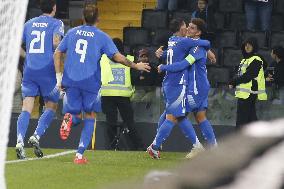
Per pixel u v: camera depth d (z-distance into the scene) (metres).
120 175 26.47
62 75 28.38
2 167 11.97
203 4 46.59
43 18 29.75
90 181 24.95
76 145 39.03
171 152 36.81
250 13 48.00
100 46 27.86
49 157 31.91
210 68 43.28
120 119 39.69
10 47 11.57
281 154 2.94
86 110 28.52
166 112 31.86
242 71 36.31
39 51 29.48
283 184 2.89
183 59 30.84
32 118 38.72
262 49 45.06
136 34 48.97
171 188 2.95
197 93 31.36
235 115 38.50
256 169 2.92
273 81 38.31
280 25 50.16
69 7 55.03
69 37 28.08
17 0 11.66
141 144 39.31
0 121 11.62
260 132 3.04
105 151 35.56
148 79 39.22
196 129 38.78
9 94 11.64
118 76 38.50
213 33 46.56
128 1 55.97
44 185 23.86
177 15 49.53
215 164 2.96
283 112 38.22
